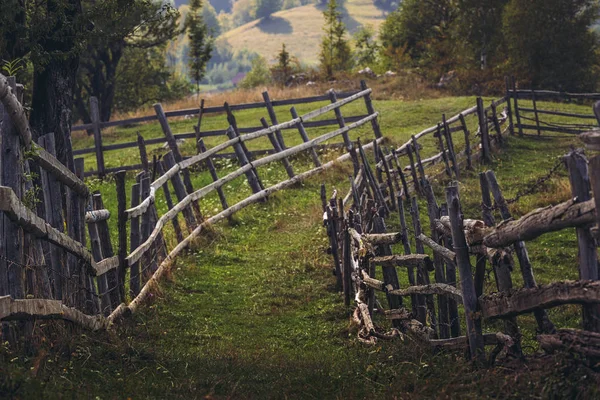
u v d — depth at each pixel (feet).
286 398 22.02
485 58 162.30
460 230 24.08
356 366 25.79
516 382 19.49
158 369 26.32
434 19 205.05
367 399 21.54
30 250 24.20
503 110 94.84
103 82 146.10
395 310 31.12
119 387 23.16
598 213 17.24
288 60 189.47
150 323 35.91
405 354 26.23
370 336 32.14
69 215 30.14
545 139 88.22
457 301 25.46
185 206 53.47
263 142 95.61
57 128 51.93
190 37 175.01
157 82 183.32
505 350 22.38
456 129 74.43
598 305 18.69
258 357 29.19
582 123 98.94
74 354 25.55
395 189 63.52
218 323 37.42
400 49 197.67
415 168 65.92
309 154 81.56
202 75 177.06
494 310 22.66
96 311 31.48
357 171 63.67
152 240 42.16
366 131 99.04
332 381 23.85
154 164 54.60
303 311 39.40
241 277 45.70
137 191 41.50
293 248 51.65
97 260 33.65
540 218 19.33
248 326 37.04
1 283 21.91
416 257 28.55
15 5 47.80
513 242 20.99
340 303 39.96
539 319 22.08
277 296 41.60
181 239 51.60
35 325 24.22
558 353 19.08
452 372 22.22
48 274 27.22
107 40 55.88
